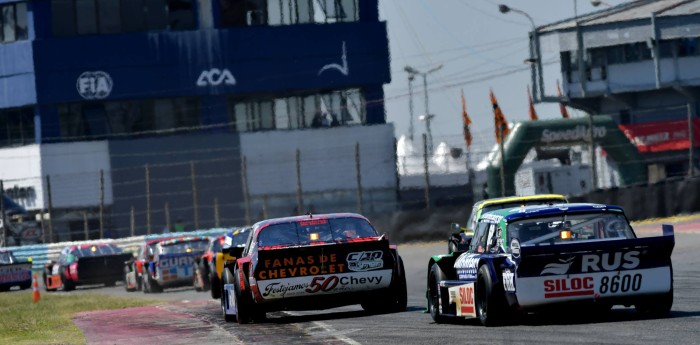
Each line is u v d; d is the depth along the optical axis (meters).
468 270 61.00
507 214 58.53
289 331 67.06
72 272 184.12
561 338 51.16
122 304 120.56
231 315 79.69
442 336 56.12
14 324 95.50
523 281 55.47
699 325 52.88
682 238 155.38
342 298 73.25
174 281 147.00
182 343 65.38
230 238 113.44
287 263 72.38
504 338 52.69
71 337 77.00
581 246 55.09
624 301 56.16
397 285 74.38
